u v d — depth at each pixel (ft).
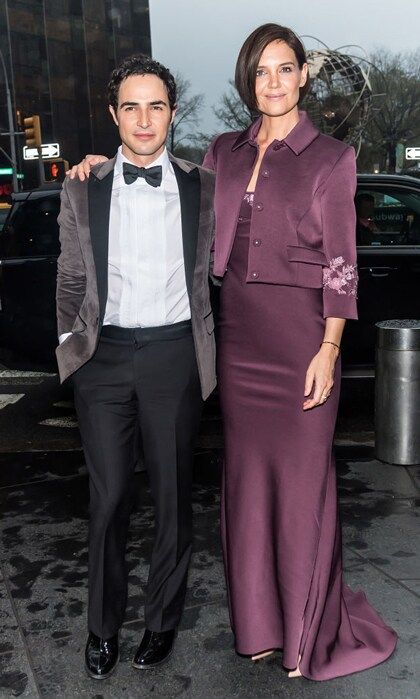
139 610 9.55
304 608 7.97
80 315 7.89
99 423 7.91
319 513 8.00
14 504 13.12
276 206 7.59
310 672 7.99
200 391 8.09
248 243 7.77
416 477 13.82
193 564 10.72
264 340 7.84
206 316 7.89
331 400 7.93
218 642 8.81
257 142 7.88
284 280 7.68
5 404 20.61
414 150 93.71
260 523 8.11
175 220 7.72
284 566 8.05
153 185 7.55
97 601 8.16
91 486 8.05
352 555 10.80
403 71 134.31
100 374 7.89
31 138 68.03
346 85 47.65
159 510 8.14
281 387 7.86
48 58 170.71
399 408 14.25
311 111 47.88
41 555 11.16
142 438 8.11
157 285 7.69
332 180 7.50
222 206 7.85
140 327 7.77
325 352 7.65
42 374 24.04
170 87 7.60
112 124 191.83
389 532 11.51
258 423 7.99
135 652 8.65
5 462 15.35
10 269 18.33
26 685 8.13
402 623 9.07
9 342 18.60
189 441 8.05
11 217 18.76
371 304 18.56
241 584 8.16
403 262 18.51
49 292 18.08
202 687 8.02
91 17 182.91
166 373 7.82
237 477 8.16
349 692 7.88
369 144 133.49
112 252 7.70
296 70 7.64
